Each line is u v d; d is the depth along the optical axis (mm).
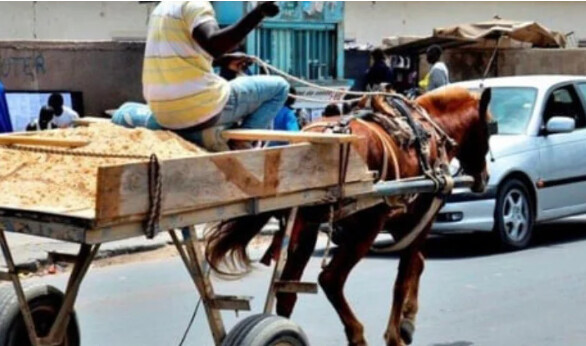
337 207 6457
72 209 4980
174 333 8852
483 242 12922
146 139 5688
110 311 9617
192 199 5117
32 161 5566
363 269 11320
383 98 7488
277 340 5586
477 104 8273
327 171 5953
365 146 6922
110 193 4746
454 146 7848
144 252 12367
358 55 22266
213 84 6047
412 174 7262
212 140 6086
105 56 17469
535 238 13414
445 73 15922
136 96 17625
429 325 8977
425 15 29219
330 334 8688
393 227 7664
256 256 12047
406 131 7250
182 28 5961
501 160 12195
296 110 15055
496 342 8453
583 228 14242
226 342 5527
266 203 5574
